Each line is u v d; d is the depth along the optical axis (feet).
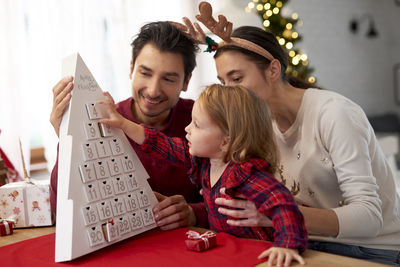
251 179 2.77
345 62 17.30
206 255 2.61
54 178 3.58
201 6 3.63
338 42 17.03
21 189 3.61
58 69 8.00
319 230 3.00
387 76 19.01
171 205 3.32
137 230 3.06
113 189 2.96
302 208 3.07
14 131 7.23
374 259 3.37
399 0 18.70
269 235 2.98
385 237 3.58
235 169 2.89
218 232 3.22
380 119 17.51
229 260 2.50
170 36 3.84
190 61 4.07
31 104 7.72
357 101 17.81
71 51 8.17
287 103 3.89
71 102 2.89
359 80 17.87
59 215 2.74
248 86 3.76
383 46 18.83
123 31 9.03
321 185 3.67
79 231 2.70
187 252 2.69
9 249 2.95
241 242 2.85
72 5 8.17
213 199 3.13
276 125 4.00
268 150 2.99
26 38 7.68
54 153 7.88
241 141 2.87
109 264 2.57
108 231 2.83
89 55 8.46
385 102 18.95
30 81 7.68
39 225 3.62
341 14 17.13
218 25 3.67
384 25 18.90
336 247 3.51
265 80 3.82
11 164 7.00
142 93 3.96
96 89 3.08
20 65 7.45
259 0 10.80
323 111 3.55
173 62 3.84
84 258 2.69
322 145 3.56
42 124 7.84
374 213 3.13
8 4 7.22
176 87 3.99
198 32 3.84
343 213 3.06
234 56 3.74
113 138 3.08
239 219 2.97
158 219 3.22
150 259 2.60
